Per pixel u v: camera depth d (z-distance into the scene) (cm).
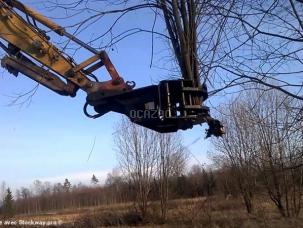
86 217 3597
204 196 3203
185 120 614
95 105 653
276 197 2847
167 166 3759
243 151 3119
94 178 7175
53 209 6625
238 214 2784
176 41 612
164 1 614
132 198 3881
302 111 707
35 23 669
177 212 3023
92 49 670
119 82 655
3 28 661
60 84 671
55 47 670
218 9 613
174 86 598
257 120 834
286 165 861
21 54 668
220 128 645
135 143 3859
